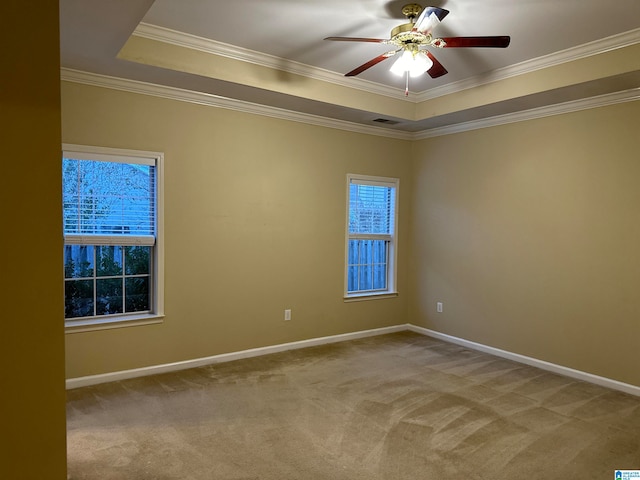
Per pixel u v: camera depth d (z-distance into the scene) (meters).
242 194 4.40
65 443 1.63
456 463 2.60
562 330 4.19
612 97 3.78
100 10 2.53
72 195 3.62
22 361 1.56
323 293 5.04
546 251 4.30
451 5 2.80
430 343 5.18
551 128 4.25
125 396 3.46
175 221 4.04
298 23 3.14
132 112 3.77
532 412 3.32
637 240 3.68
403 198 5.70
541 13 2.89
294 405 3.36
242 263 4.44
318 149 4.90
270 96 4.07
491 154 4.78
